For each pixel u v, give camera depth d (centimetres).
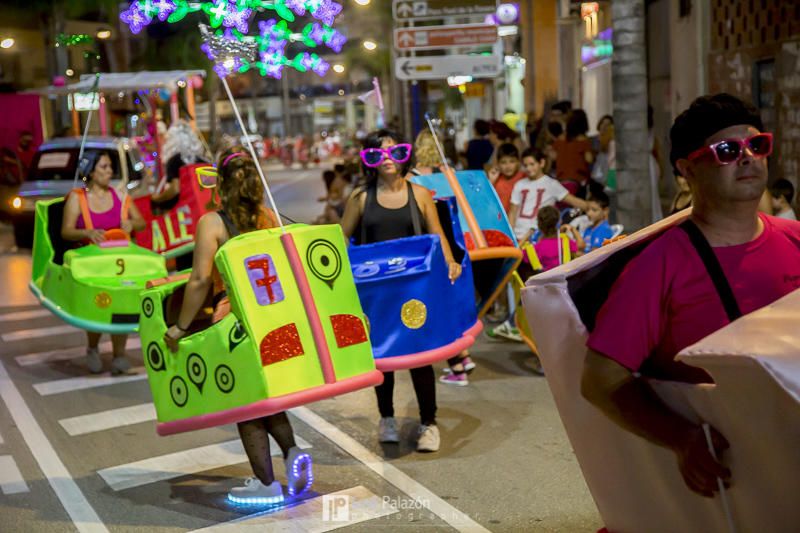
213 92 4759
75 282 762
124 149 1730
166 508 515
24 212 1689
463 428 635
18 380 820
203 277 479
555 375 298
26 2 3081
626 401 270
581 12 2167
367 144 594
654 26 1812
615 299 277
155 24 4097
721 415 251
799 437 231
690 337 278
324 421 664
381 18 3519
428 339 565
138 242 1099
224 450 615
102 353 918
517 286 768
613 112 995
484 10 1380
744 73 1312
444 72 1380
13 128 2336
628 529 302
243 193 485
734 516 262
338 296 493
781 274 278
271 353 466
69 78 2875
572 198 944
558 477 538
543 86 2764
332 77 8619
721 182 274
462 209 745
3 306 1196
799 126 1142
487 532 465
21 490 552
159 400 501
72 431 666
